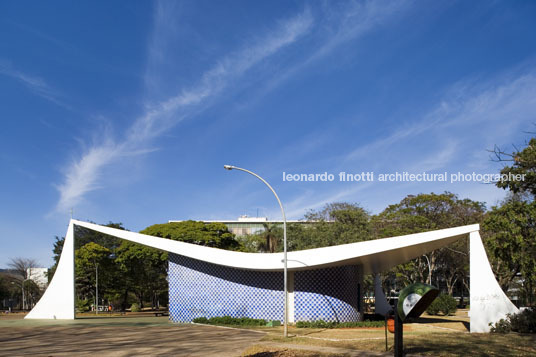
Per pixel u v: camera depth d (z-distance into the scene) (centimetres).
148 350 1459
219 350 1451
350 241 4181
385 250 2181
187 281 2825
